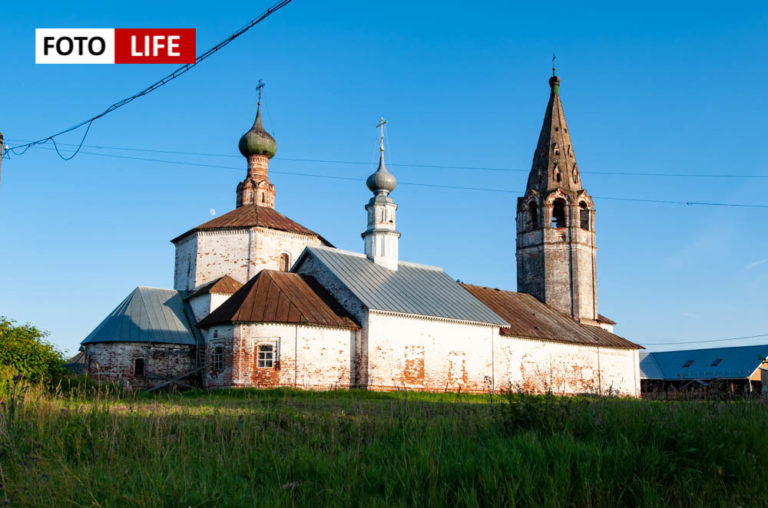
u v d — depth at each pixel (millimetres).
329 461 11727
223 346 34969
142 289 42719
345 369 35531
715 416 14586
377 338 36000
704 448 12023
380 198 42625
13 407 13914
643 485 10562
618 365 50781
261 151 49094
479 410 17594
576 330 48906
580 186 54156
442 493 10094
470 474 10789
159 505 9531
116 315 40625
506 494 10109
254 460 11961
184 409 18141
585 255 52562
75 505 9656
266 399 25000
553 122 55438
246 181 48625
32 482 10312
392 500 10117
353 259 40812
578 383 47188
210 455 12477
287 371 33938
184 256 45969
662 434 12594
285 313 34594
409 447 12117
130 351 39094
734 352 69938
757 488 11016
